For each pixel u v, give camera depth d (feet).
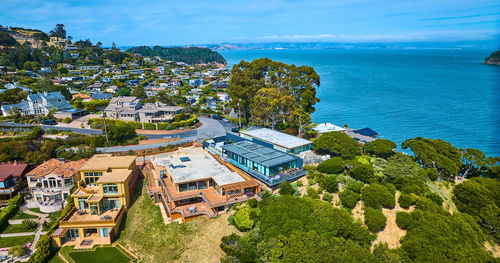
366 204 151.43
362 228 136.15
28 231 167.63
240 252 129.90
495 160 190.08
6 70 530.68
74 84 552.41
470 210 158.40
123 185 165.78
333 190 160.45
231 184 158.61
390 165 176.86
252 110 276.82
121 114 325.42
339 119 455.63
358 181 168.04
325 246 124.67
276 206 142.10
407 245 130.62
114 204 169.78
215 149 226.99
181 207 158.61
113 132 257.96
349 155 185.47
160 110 341.41
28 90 400.06
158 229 153.17
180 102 471.21
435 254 125.08
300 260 120.67
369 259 121.90
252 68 301.22
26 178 205.05
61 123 311.06
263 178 167.43
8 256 148.97
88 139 251.19
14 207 182.19
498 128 404.77
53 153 236.84
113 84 594.65
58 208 182.60
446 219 142.31
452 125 420.36
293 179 172.76
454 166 182.19
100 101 378.73
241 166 188.03
